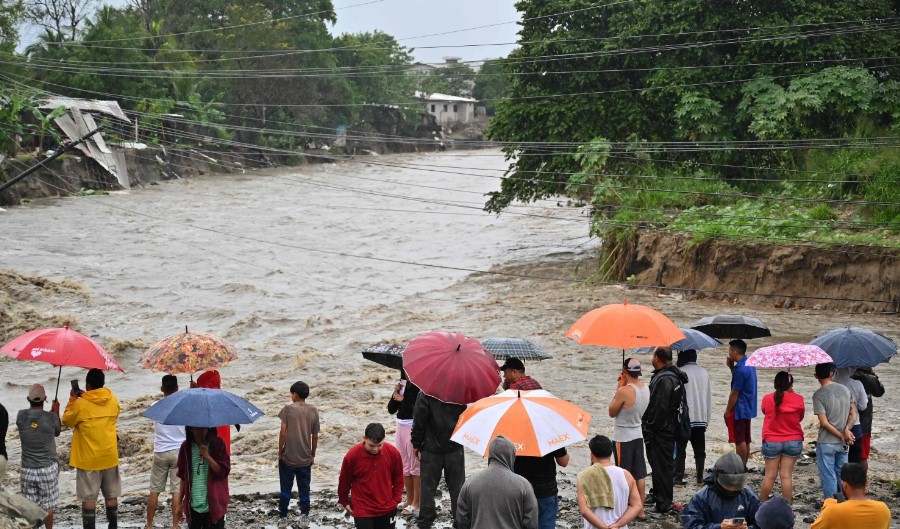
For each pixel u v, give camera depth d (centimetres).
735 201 3975
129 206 6091
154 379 2731
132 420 2155
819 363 1114
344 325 3466
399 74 11438
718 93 4075
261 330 3425
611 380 2477
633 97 4234
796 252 3369
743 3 4150
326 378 2602
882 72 4181
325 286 4184
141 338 3272
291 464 1236
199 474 1010
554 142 4244
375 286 4191
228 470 1020
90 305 3734
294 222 5844
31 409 1109
